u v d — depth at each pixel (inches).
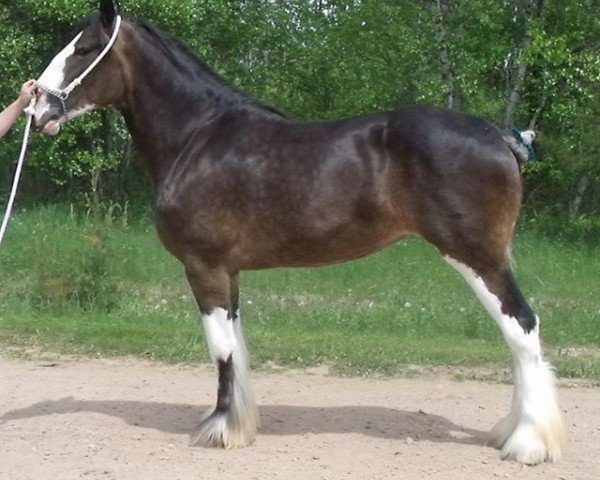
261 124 206.4
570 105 717.9
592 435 224.5
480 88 749.3
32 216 603.5
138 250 501.0
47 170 714.2
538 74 767.1
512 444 197.3
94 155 661.3
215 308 205.5
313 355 315.3
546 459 195.8
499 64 752.3
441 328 370.3
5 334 347.9
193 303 420.8
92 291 400.2
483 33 742.5
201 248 204.2
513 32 756.6
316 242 201.0
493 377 293.7
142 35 212.5
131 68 212.1
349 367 303.0
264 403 254.1
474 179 189.8
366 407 250.2
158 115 211.3
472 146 190.5
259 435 217.9
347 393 269.0
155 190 212.7
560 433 197.5
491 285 193.0
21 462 194.4
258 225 201.9
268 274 465.1
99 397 260.8
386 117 200.4
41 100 206.5
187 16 644.7
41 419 231.9
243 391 209.6
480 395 269.3
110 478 183.9
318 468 190.7
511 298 193.5
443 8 781.9
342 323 376.8
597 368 302.4
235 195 201.2
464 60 743.1
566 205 806.5
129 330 349.7
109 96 212.8
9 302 400.2
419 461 196.7
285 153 200.5
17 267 461.1
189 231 203.8
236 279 213.6
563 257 577.9
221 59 762.8
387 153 196.2
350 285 457.4
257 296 436.1
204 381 284.2
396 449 206.4
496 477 186.2
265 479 183.5
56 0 609.9
